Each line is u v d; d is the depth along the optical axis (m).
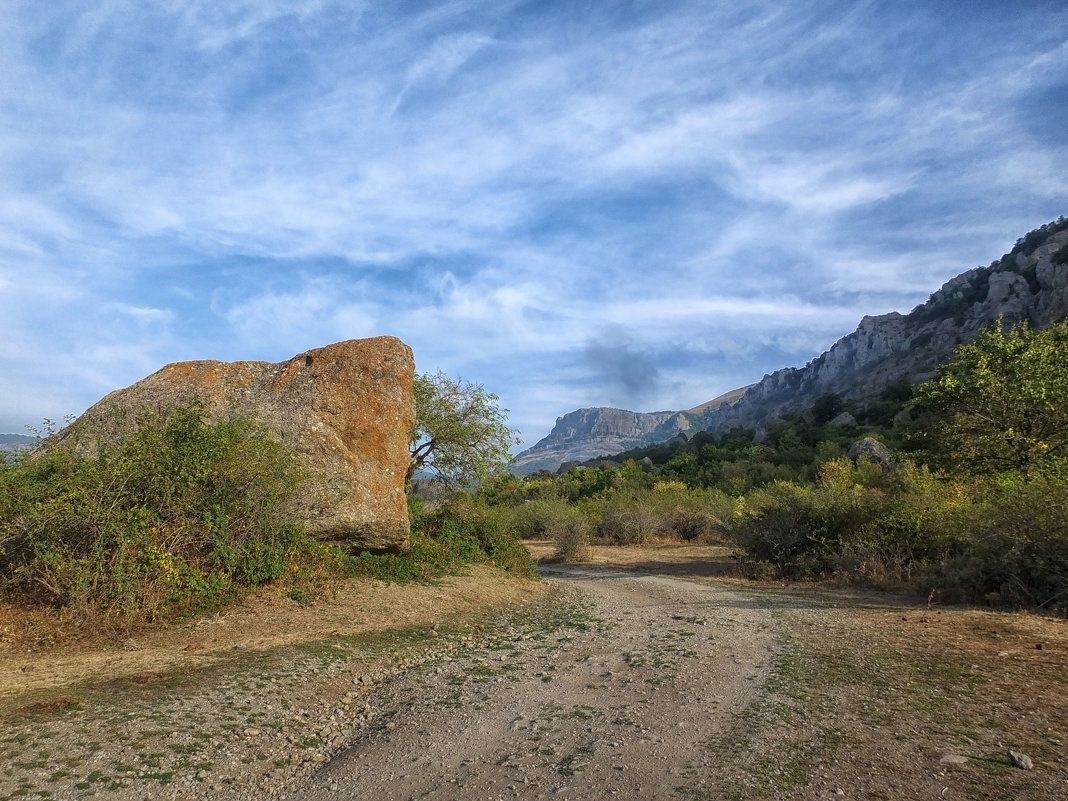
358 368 15.12
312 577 12.43
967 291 140.75
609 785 4.54
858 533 17.75
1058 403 17.25
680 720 5.82
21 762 4.96
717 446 83.44
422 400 20.86
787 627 10.08
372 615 11.57
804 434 68.75
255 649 8.88
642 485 56.56
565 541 28.56
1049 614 10.40
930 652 7.87
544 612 13.31
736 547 23.05
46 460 11.05
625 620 11.57
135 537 9.87
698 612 12.05
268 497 12.04
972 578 12.26
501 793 4.55
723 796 4.22
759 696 6.39
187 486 11.03
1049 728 5.13
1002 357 18.67
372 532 14.26
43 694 6.54
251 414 13.97
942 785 4.20
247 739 5.84
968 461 19.20
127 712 6.14
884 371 132.50
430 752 5.48
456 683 7.65
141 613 9.77
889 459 34.47
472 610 13.14
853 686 6.54
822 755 4.80
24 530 9.56
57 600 9.70
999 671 6.87
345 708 7.02
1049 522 11.40
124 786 4.81
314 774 5.26
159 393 14.55
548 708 6.48
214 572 11.13
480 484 21.94
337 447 14.20
